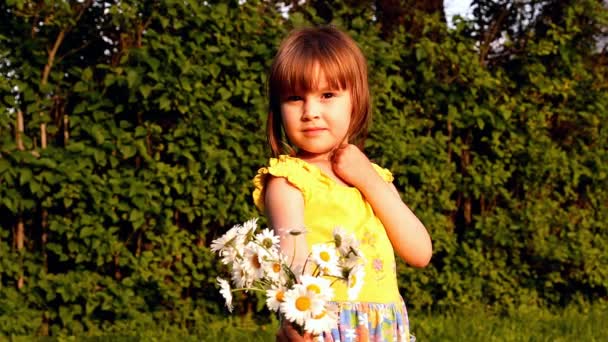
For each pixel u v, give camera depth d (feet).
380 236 6.77
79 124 15.25
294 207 6.57
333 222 6.58
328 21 17.25
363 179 6.81
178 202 15.75
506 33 18.53
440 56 17.40
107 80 14.89
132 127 15.66
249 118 15.94
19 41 14.76
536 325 17.21
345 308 6.39
